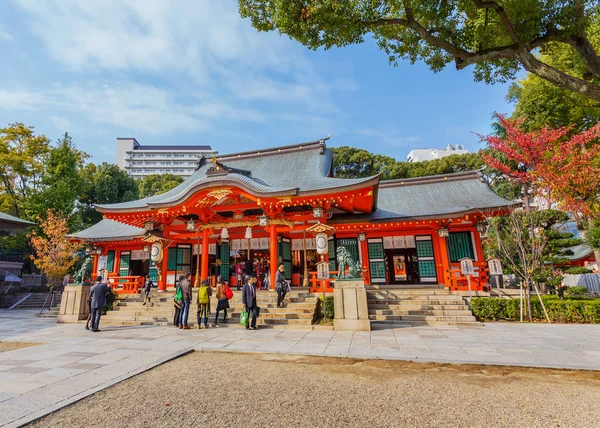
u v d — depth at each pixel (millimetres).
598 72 7711
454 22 9742
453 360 6562
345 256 11039
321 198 13773
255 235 19562
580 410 4156
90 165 39188
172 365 6633
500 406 4309
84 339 9453
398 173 41188
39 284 26141
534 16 7918
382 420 3912
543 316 12148
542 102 19547
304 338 9172
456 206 17156
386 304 13383
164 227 17156
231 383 5418
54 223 23250
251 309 10695
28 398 4688
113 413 4219
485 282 15945
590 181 14734
